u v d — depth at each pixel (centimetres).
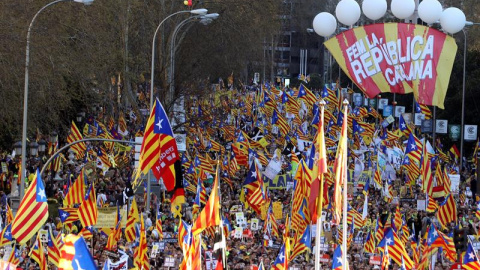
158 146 5553
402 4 8088
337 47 7512
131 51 16575
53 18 11188
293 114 16850
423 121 16675
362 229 8325
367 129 14188
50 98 10700
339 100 14612
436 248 6631
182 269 5078
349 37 7469
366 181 10575
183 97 18250
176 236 7762
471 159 16862
